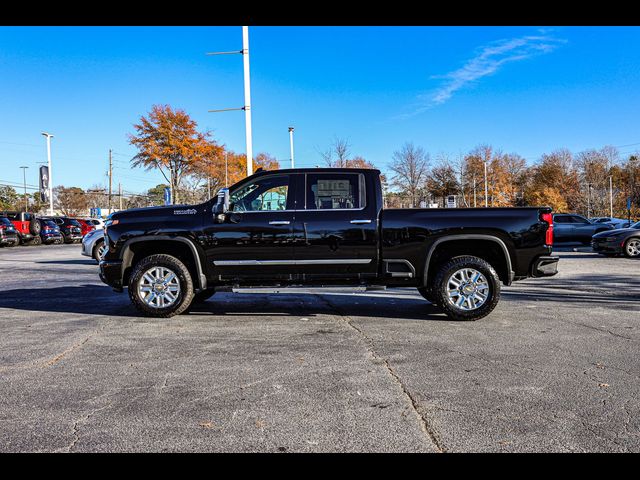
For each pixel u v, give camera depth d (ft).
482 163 200.03
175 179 134.31
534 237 20.90
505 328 19.43
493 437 9.83
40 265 49.29
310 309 24.00
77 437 9.96
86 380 13.41
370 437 9.87
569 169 220.02
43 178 130.41
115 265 21.91
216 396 12.15
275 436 9.95
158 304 21.62
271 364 14.75
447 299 20.76
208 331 19.16
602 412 11.03
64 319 21.71
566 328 19.35
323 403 11.64
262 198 21.90
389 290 30.78
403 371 13.98
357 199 21.53
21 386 12.96
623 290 29.76
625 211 194.08
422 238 21.09
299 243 21.26
